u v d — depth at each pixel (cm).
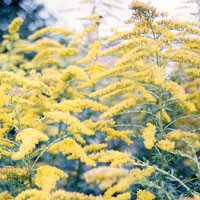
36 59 545
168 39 278
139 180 225
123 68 304
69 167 384
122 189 204
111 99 463
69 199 192
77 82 425
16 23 578
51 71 512
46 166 261
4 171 251
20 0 1062
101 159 234
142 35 291
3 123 314
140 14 274
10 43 590
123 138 299
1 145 296
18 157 223
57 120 260
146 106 412
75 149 255
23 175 255
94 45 465
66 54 497
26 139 238
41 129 383
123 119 430
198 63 269
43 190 232
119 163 224
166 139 271
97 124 294
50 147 268
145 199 241
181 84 390
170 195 230
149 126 281
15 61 614
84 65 550
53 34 576
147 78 300
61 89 391
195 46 356
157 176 304
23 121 326
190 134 269
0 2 1034
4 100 266
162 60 290
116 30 459
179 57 273
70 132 273
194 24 306
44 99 372
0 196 241
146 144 254
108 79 466
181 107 330
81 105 304
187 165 357
